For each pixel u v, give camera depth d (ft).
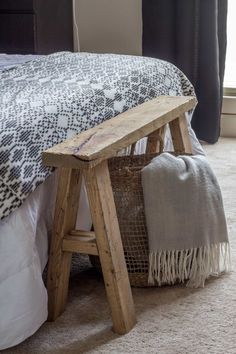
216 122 11.62
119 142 5.35
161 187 6.03
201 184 6.20
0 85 6.63
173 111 6.54
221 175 9.89
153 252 6.06
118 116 6.23
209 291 6.27
